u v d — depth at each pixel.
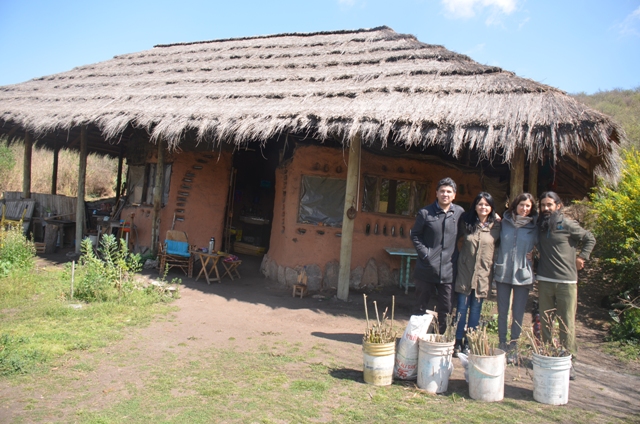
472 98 6.82
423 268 4.80
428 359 3.97
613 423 3.50
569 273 4.51
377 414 3.51
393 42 10.23
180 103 8.75
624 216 6.76
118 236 10.42
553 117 5.85
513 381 4.32
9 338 4.74
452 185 4.76
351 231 7.52
